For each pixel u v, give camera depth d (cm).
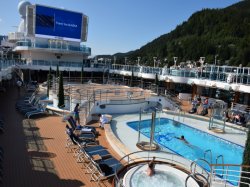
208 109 2220
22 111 1628
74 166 868
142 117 1759
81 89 2264
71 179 774
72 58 4253
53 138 1158
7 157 909
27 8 3491
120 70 3766
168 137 1454
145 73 3281
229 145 1331
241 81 2097
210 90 2827
